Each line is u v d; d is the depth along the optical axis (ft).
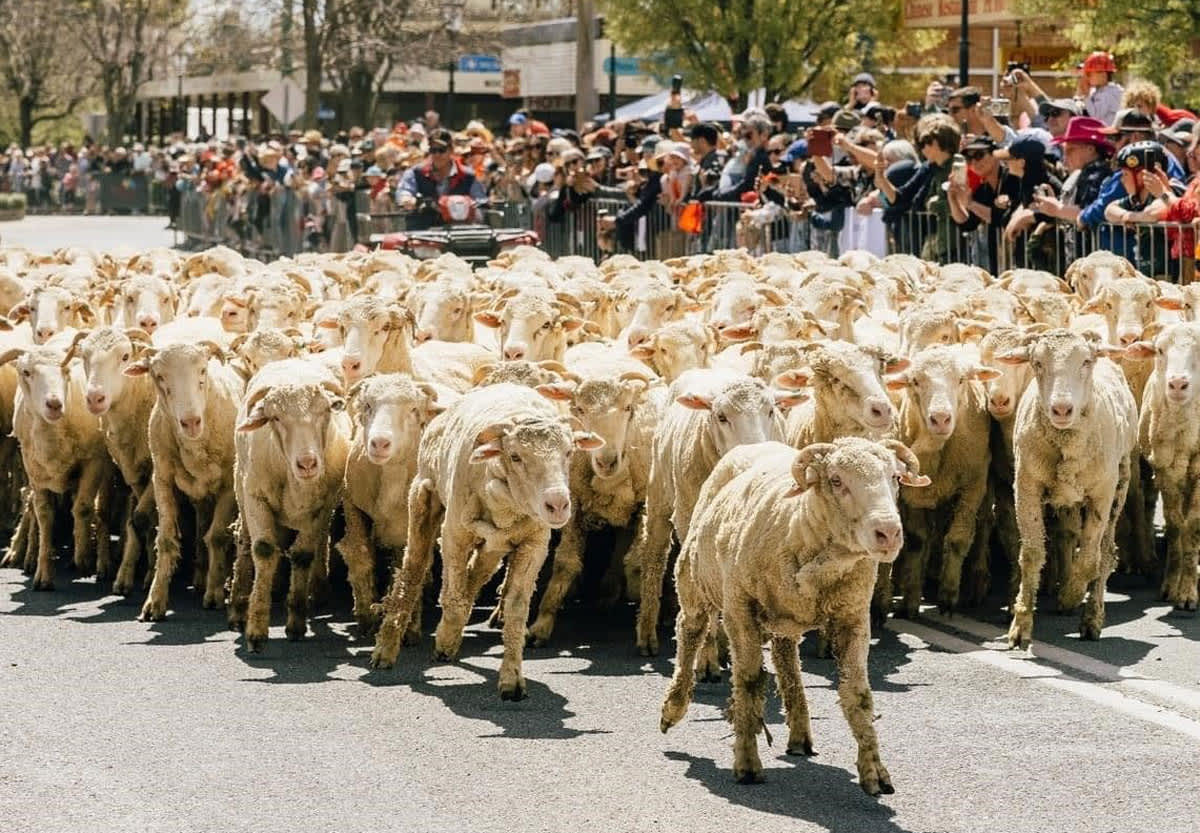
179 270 70.95
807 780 28.99
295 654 38.29
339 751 30.45
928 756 30.07
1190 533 41.98
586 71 133.80
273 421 38.65
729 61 126.00
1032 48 123.03
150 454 45.80
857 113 77.71
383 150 106.93
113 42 271.49
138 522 45.09
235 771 29.30
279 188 129.70
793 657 30.30
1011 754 30.09
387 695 34.53
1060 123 67.77
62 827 26.58
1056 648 37.81
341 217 112.47
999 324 43.93
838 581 27.94
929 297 51.24
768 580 28.48
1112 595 43.52
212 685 35.22
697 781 28.94
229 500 43.47
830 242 72.18
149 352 44.39
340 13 187.52
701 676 35.81
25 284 62.28
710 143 83.10
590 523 41.16
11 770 29.37
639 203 81.76
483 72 228.84
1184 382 40.98
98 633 40.16
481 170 99.55
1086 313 50.85
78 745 30.81
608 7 127.75
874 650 37.86
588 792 28.27
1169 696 33.65
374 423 38.68
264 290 54.85
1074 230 60.13
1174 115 74.33
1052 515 44.47
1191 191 56.29
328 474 40.06
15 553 49.14
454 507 36.01
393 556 41.09
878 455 27.17
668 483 38.11
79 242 160.04
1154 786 28.40
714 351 49.03
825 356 38.27
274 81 235.81
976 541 42.98
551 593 40.16
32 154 242.58
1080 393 38.01
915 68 135.03
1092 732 31.30
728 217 76.95
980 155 63.05
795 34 123.95
